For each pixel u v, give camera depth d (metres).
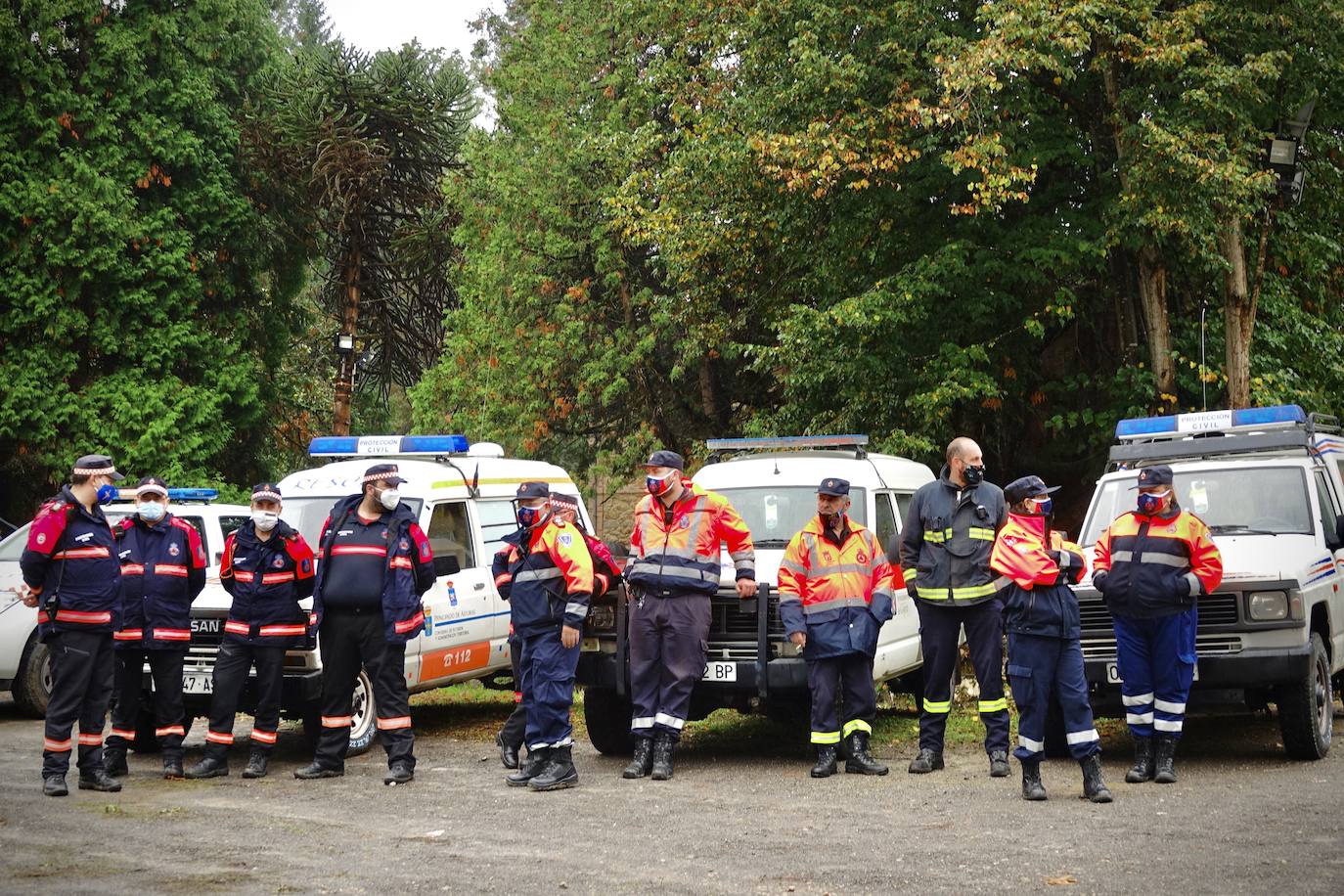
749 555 8.67
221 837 6.66
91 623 8.09
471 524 11.12
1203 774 8.29
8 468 22.81
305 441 26.95
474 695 14.02
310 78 23.62
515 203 22.52
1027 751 7.47
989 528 8.42
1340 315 18.02
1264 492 9.84
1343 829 6.51
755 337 20.70
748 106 16.81
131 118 23.05
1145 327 15.79
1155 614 7.91
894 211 16.08
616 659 8.93
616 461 22.78
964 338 16.08
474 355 23.48
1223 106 13.80
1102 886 5.44
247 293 25.45
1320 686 8.84
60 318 22.02
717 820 7.05
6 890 5.54
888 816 7.10
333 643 8.63
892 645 9.91
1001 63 13.39
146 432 22.30
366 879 5.73
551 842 6.50
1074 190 15.96
